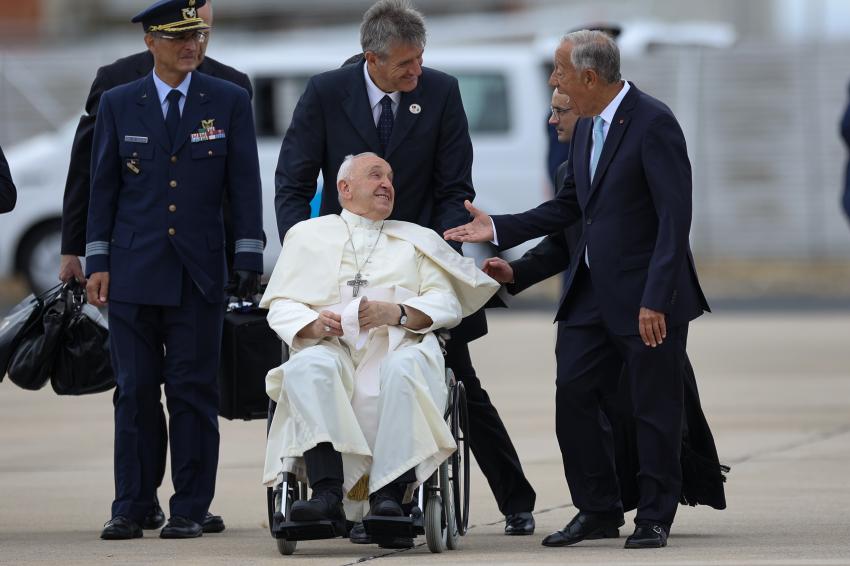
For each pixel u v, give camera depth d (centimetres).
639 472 2580
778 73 8462
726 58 8481
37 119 8262
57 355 2842
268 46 7106
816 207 8506
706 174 8538
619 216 2569
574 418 2627
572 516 2919
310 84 2708
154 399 2769
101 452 3788
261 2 11700
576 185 2638
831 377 4978
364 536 2641
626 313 2556
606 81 2555
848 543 2531
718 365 5306
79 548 2597
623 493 2733
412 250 2603
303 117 2697
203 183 2766
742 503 2989
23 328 2827
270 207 6394
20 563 2436
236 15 11762
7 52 8431
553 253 2772
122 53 8300
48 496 3206
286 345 2553
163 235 2744
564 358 2636
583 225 2616
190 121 2767
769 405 4400
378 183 2606
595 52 2545
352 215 2633
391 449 2403
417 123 2672
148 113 2764
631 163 2552
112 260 2758
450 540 2523
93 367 2834
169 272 2741
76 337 2834
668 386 2552
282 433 2456
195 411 2769
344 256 2602
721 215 8562
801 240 8525
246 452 3784
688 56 8412
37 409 4616
